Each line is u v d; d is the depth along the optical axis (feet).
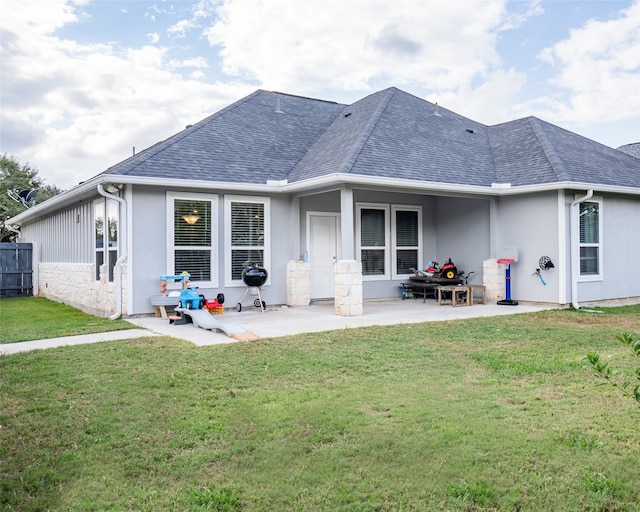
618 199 41.70
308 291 39.42
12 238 100.01
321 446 12.39
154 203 33.83
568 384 17.26
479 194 39.93
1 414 14.78
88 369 19.39
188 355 21.57
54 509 9.80
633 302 42.57
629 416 14.10
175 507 9.80
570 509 9.52
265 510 9.65
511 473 10.87
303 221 40.70
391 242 45.37
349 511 9.58
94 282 38.63
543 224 38.37
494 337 25.71
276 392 16.52
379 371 19.13
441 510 9.57
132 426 13.80
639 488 10.21
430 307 38.99
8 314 39.63
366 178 33.06
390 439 12.62
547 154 40.42
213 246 36.01
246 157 39.19
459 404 15.20
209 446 12.53
